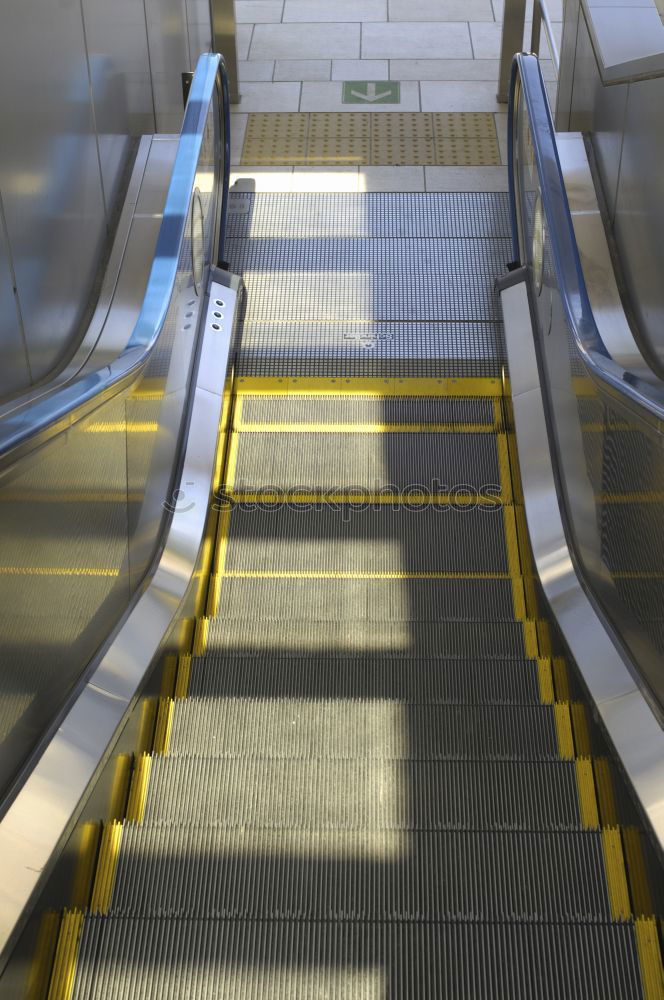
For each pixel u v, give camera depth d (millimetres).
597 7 6195
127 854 3102
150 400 4215
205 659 4113
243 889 3047
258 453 5363
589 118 6328
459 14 9633
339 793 3408
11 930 2377
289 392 5734
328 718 3777
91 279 5258
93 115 5273
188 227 5191
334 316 6223
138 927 2859
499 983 2779
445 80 8680
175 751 3680
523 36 8484
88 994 2736
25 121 4320
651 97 5012
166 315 4348
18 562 2713
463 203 7129
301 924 2896
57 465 3008
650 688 3250
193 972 2787
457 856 3127
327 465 5309
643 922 2859
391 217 7016
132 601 3885
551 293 4980
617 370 3518
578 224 5734
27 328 4320
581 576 4195
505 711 3773
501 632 4316
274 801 3379
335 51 9117
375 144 7840
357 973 2799
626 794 3021
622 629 3584
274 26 9523
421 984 2777
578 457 4277
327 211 7070
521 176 6238
